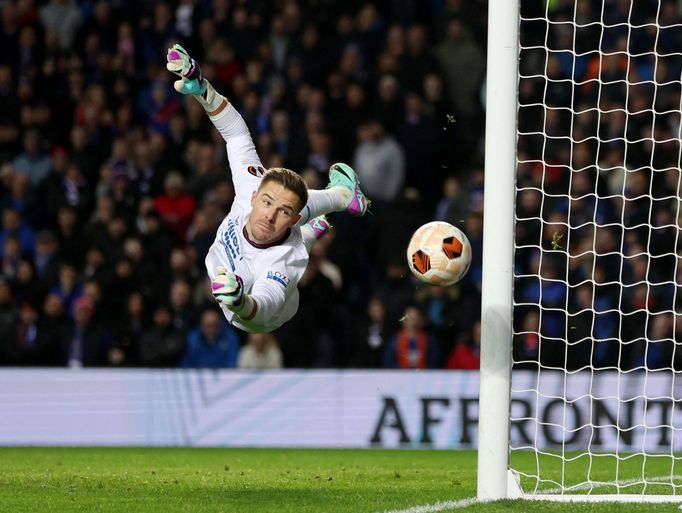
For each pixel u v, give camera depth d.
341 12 58.78
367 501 23.12
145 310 47.94
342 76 55.22
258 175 23.22
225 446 42.31
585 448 41.16
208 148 52.25
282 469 32.06
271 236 21.31
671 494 25.09
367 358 45.50
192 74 23.03
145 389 42.72
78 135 54.47
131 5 59.03
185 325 46.22
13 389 42.56
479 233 48.19
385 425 42.06
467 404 41.84
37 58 57.88
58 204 52.97
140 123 56.69
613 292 45.78
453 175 53.88
